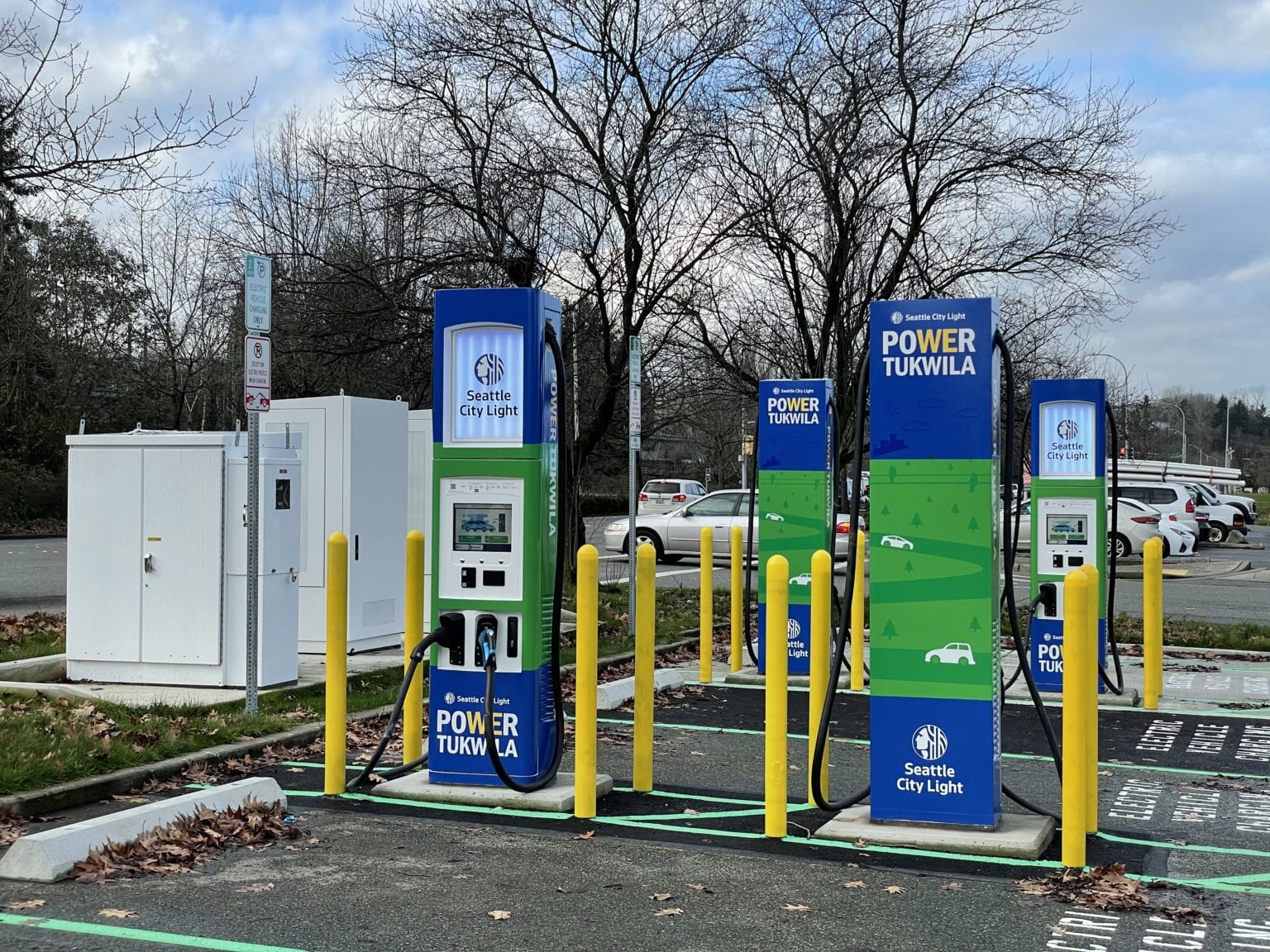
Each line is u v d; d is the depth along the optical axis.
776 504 12.17
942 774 6.27
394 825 6.47
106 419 42.72
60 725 7.72
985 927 4.96
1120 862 5.95
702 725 9.73
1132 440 72.88
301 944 4.69
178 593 10.14
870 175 16.64
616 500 50.28
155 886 5.35
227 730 8.23
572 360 18.12
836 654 6.46
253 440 8.70
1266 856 6.10
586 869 5.71
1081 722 5.81
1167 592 22.78
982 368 6.22
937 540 6.27
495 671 7.06
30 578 22.00
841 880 5.58
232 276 26.00
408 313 18.28
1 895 5.19
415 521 14.28
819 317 18.64
